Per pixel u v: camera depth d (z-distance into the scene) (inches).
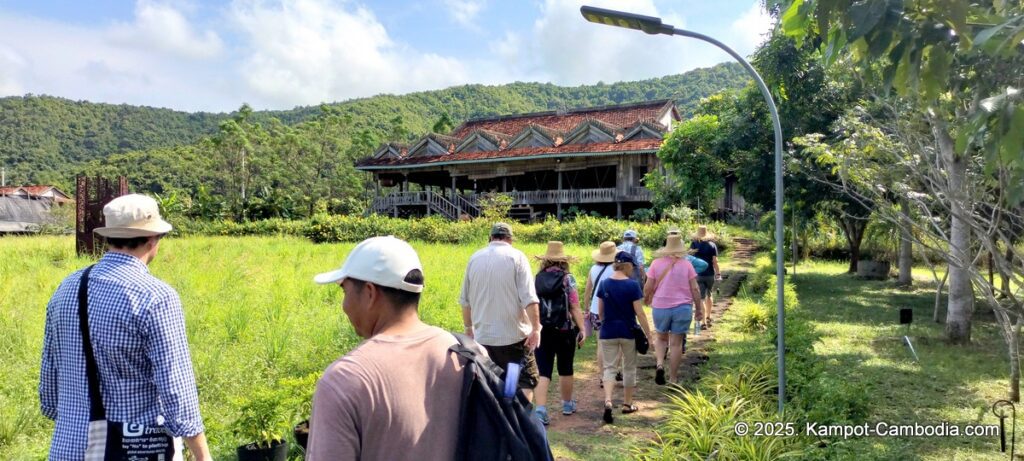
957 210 269.3
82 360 110.1
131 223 114.8
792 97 605.0
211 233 1424.7
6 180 3846.0
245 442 194.7
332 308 451.5
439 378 80.4
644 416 270.4
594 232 1101.7
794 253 837.8
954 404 290.8
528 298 219.8
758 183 672.4
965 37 121.6
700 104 912.3
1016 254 242.5
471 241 1133.1
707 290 463.8
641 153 1380.4
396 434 75.5
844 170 319.0
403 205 1643.7
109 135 4778.5
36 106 4675.2
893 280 860.6
